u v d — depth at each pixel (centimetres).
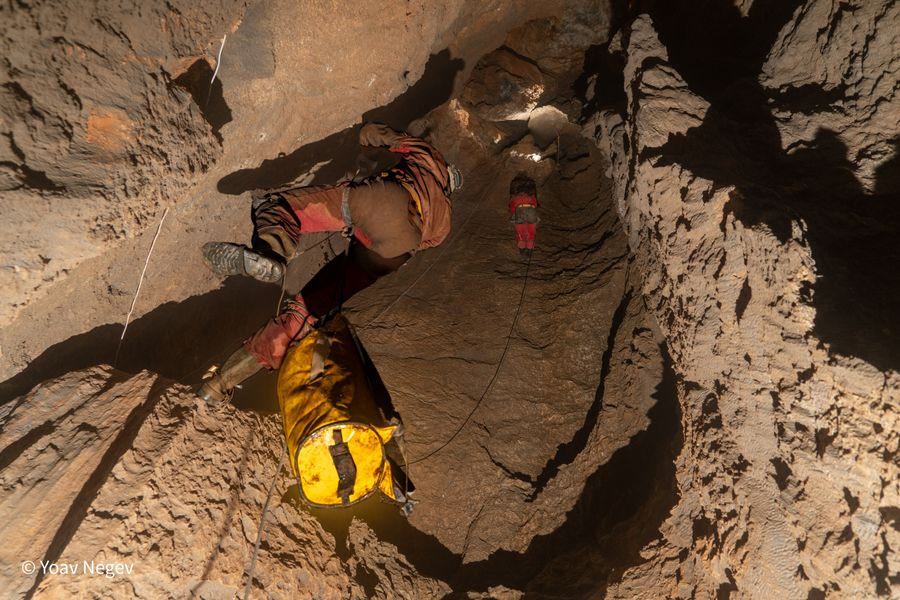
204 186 397
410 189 356
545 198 750
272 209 326
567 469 500
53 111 250
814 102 422
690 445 375
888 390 238
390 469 325
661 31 845
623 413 506
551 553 462
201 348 513
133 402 322
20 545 252
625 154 541
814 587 267
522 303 610
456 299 615
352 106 520
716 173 382
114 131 276
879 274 318
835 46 413
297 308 338
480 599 410
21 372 349
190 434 312
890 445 235
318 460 265
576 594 411
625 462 488
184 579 269
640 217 477
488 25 805
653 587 367
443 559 451
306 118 472
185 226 408
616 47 800
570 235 686
